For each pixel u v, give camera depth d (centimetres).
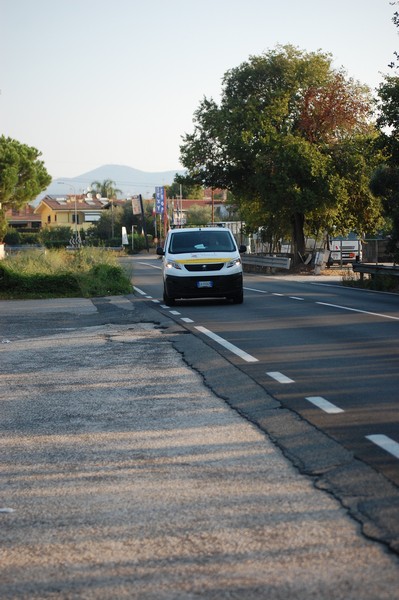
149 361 1240
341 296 2631
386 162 3153
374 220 5125
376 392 913
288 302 2361
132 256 9319
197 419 812
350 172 4947
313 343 1375
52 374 1150
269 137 4856
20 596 408
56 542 483
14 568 445
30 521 524
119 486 593
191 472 621
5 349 1454
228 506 536
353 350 1273
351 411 812
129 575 428
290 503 535
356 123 4981
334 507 523
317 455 648
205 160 5291
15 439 761
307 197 4797
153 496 565
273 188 4994
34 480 620
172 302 2319
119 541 480
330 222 5081
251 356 1232
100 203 15788
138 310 2197
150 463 654
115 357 1302
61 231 12319
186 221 12206
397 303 2277
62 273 3130
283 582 411
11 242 12112
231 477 602
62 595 407
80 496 574
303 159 4784
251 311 2056
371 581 408
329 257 5497
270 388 957
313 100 4975
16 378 1125
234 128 5106
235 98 5197
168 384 1027
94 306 2414
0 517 534
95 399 948
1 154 7781
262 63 5103
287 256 5412
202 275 2262
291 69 5047
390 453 643
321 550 451
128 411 870
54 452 706
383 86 2995
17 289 2866
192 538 479
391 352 1240
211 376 1065
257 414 819
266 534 480
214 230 2414
